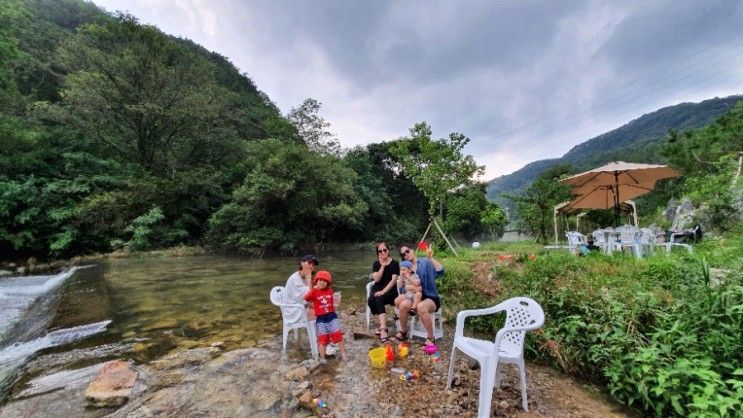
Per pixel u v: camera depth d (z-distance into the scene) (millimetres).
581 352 3609
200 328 5238
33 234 15328
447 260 6551
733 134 17672
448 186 10680
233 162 24719
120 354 4242
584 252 6820
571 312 3975
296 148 20328
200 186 20031
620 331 3322
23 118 17922
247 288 8445
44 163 17141
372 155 37656
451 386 3295
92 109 18734
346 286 8938
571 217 14844
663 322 3328
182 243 18906
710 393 2486
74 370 3793
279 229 19609
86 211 16219
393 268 4828
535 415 2854
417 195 37812
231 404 3021
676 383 2734
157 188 18469
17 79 21734
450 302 5402
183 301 7016
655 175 8195
